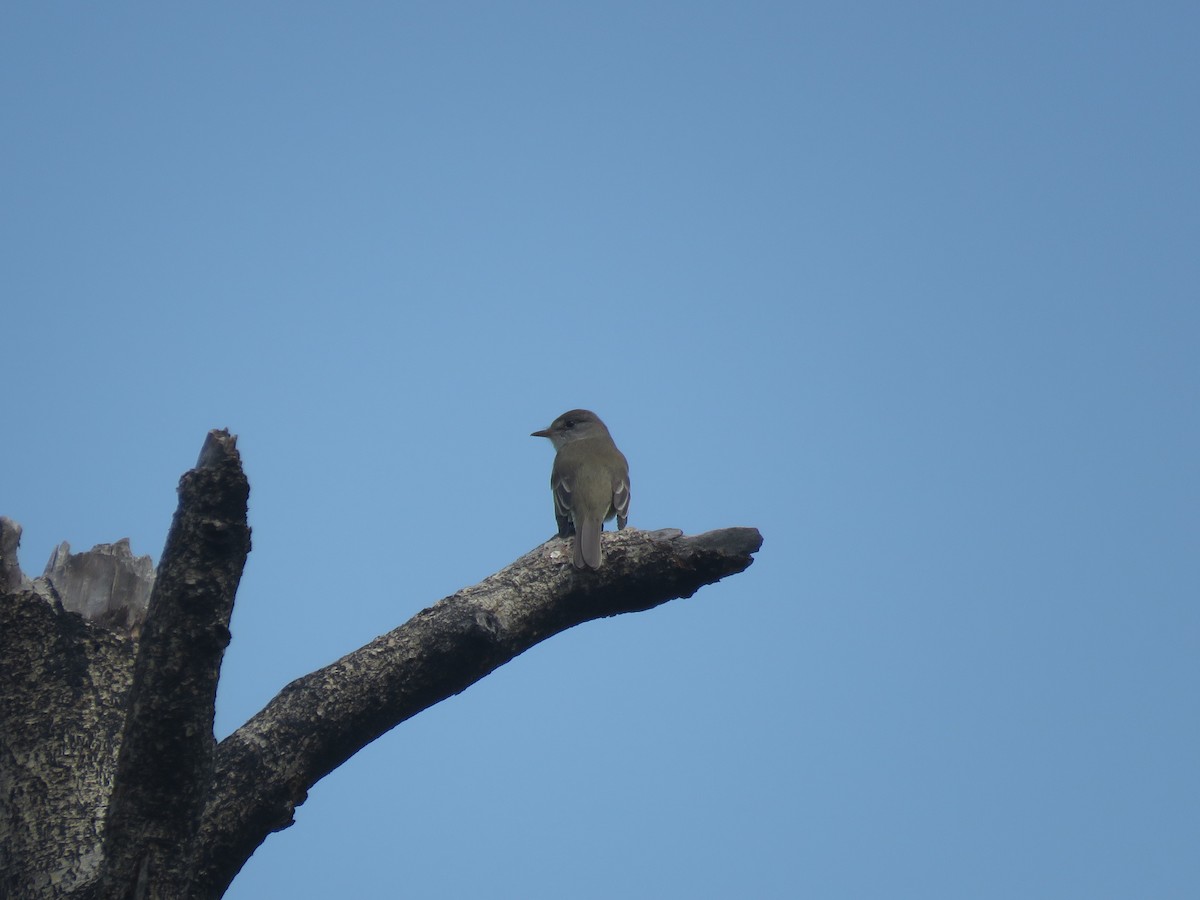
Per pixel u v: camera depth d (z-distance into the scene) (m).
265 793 8.79
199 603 7.75
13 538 9.84
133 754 7.86
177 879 8.03
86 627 9.74
